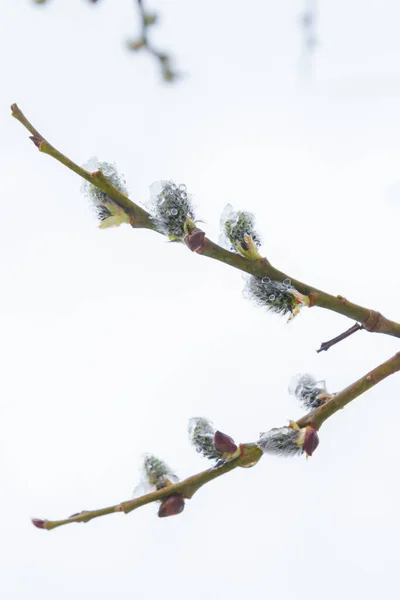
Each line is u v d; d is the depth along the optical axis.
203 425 0.85
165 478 0.84
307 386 0.89
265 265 0.87
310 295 0.88
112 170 0.86
